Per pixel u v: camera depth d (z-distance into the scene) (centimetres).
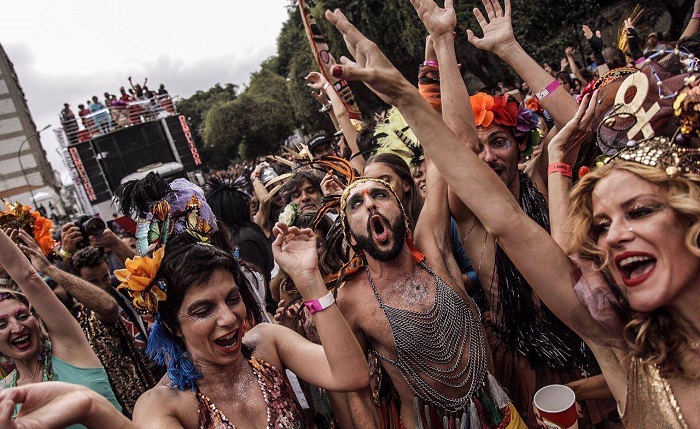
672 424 143
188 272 189
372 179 239
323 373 203
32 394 121
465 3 1459
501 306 264
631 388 154
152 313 196
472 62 1553
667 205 134
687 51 161
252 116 4100
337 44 1842
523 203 285
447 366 228
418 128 177
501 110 272
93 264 414
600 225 146
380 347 237
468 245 273
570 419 190
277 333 219
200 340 191
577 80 740
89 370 267
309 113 2744
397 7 1641
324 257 288
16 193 4831
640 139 150
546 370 257
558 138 197
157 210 220
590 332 166
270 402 199
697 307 138
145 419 185
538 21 1377
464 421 228
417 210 301
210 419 191
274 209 511
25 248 333
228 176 476
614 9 1257
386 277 237
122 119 2250
